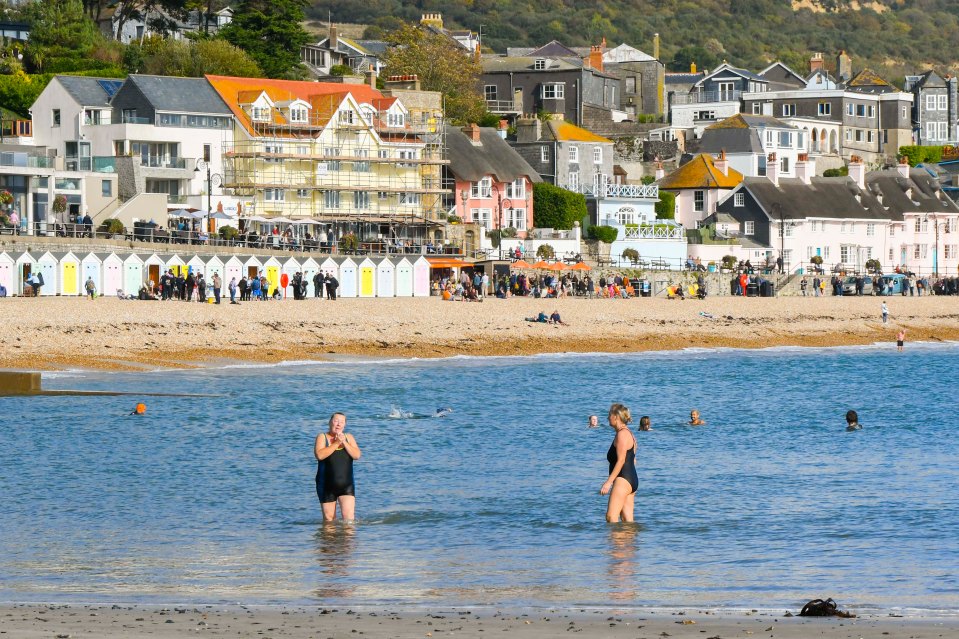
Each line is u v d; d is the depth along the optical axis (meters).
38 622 45.00
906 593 54.34
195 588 54.94
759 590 54.94
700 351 199.50
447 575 57.97
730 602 51.97
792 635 43.22
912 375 169.12
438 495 79.75
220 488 82.25
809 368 177.12
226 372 152.88
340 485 70.00
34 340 158.38
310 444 101.94
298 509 75.12
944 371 174.88
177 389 135.75
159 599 52.22
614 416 70.94
